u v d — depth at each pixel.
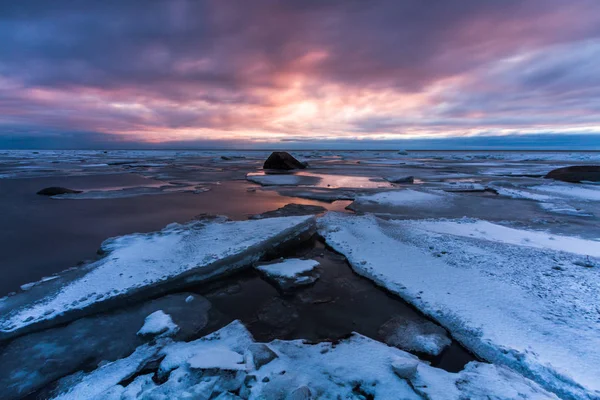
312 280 6.00
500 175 24.39
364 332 4.42
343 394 2.96
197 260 6.27
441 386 3.02
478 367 3.51
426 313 4.77
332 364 3.45
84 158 52.28
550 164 36.75
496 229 8.81
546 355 3.60
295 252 7.61
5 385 3.42
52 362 3.79
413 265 6.25
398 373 3.18
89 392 3.15
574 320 4.20
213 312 5.01
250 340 4.06
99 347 4.09
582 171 19.28
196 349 3.80
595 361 3.45
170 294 5.55
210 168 32.53
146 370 3.53
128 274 5.75
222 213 11.36
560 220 9.94
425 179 22.08
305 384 3.01
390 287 5.54
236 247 6.91
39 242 8.11
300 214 11.04
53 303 4.84
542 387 3.21
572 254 6.53
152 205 12.77
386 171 28.45
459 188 16.66
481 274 5.67
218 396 2.89
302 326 4.59
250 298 5.48
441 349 4.00
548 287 5.09
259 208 12.30
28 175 24.64
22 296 5.07
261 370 3.29
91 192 15.78
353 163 40.81
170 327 4.48
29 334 4.32
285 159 30.88
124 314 4.88
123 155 66.88
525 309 4.54
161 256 6.58
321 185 18.69
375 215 10.82
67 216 10.81
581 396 3.03
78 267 6.25
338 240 7.97
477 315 4.50
